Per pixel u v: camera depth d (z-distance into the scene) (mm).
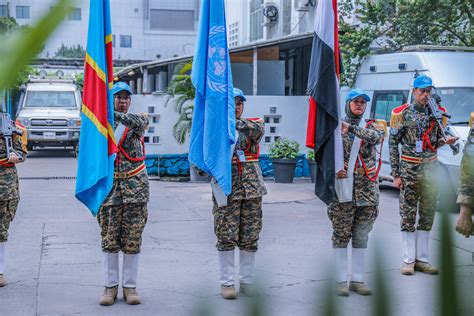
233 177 6102
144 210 6035
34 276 6844
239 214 6113
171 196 12664
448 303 524
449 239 561
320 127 6250
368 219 6160
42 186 14086
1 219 6441
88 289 6441
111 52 5781
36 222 9820
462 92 11461
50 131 21578
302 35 16297
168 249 8156
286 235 9047
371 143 6250
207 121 6191
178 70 16078
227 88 6230
